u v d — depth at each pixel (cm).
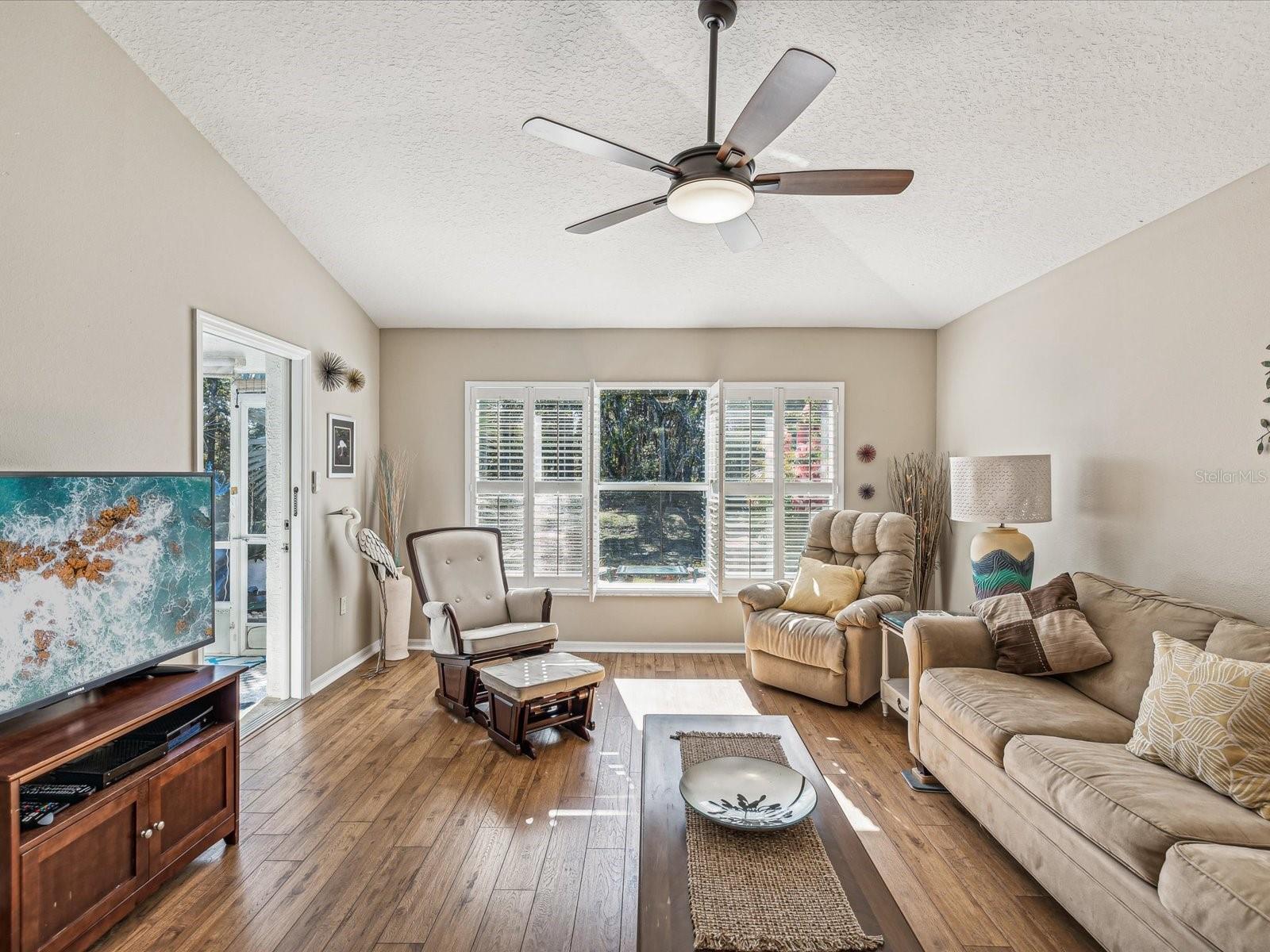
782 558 507
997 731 229
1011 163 286
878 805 270
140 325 263
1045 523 357
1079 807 185
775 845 165
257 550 475
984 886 217
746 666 457
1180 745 192
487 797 276
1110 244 319
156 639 234
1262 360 242
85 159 236
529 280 436
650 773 205
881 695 380
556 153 311
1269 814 167
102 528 213
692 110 271
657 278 431
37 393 217
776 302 462
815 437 506
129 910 193
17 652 184
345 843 241
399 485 495
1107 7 205
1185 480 275
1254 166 243
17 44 210
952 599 475
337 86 270
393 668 456
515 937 192
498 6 227
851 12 217
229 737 238
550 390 514
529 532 514
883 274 414
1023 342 391
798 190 221
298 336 388
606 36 237
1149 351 294
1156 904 159
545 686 316
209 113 288
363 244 392
